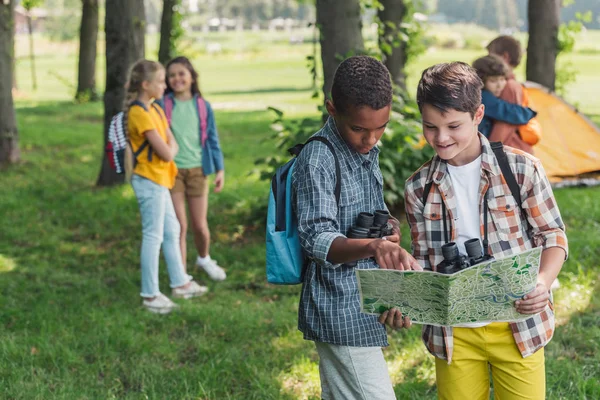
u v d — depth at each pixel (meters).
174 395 4.14
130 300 5.74
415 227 2.83
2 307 5.54
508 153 2.67
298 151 2.88
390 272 2.38
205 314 5.33
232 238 7.52
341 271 2.80
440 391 2.91
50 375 4.37
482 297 2.46
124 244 7.45
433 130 2.57
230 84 30.86
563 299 5.29
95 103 21.86
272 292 5.93
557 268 2.61
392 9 10.15
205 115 6.00
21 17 87.81
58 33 60.59
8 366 4.49
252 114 18.67
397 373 4.34
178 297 5.81
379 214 2.76
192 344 4.90
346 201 2.77
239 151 12.97
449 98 2.49
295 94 25.11
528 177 2.64
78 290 5.99
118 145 5.37
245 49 56.19
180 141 5.93
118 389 4.28
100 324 5.14
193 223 6.19
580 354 4.49
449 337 2.78
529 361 2.76
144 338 4.93
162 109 5.65
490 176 2.66
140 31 9.39
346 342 2.80
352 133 2.65
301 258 2.85
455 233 2.74
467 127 2.55
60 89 29.77
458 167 2.71
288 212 2.83
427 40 10.84
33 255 7.07
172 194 6.00
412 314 2.51
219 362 4.50
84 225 8.12
